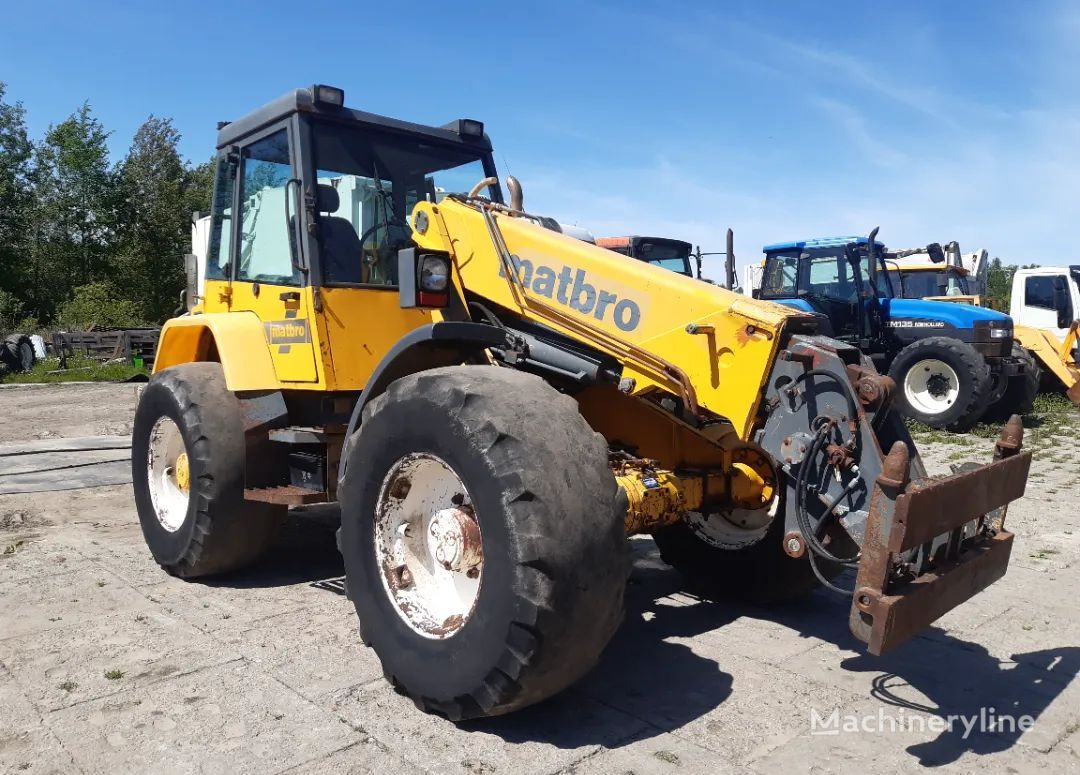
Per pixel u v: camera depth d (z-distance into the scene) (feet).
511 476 8.82
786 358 9.98
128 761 8.85
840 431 9.63
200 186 138.31
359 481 10.59
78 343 72.43
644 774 8.64
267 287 14.40
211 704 10.16
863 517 9.47
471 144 15.70
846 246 38.63
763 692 10.66
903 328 38.17
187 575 14.97
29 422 38.68
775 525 13.25
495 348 12.46
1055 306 47.67
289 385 13.99
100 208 139.64
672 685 10.85
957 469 9.78
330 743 9.21
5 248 133.80
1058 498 22.31
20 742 9.25
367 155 14.40
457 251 12.74
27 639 12.25
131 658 11.55
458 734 9.43
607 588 8.89
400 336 14.23
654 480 11.50
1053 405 43.65
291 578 15.38
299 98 13.67
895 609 8.24
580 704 10.25
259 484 14.30
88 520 19.92
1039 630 12.91
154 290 133.80
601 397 13.28
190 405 14.49
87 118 142.41
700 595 14.66
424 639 9.69
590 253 11.61
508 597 8.68
